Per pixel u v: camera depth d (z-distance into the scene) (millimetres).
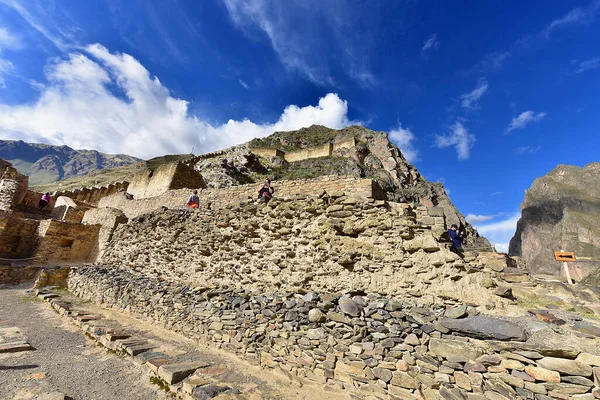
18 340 6129
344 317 5414
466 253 5379
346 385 4953
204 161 46719
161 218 11180
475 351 4125
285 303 6336
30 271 12602
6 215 14648
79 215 18406
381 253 5859
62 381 4633
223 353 6617
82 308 9625
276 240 7496
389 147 76938
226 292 7570
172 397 4645
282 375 5664
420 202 63594
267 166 65062
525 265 6340
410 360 4551
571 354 3502
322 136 101000
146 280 10156
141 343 6754
